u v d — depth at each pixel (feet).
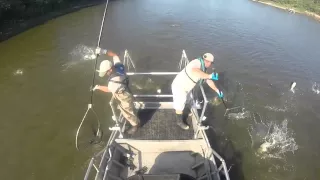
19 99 32.63
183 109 20.89
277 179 23.84
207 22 57.62
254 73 39.68
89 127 28.66
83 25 54.24
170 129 20.42
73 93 33.76
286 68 41.65
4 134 27.81
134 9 64.34
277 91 35.81
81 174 23.85
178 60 41.57
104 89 18.22
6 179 23.32
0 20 51.78
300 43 50.98
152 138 19.60
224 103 30.30
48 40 47.42
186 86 18.11
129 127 20.71
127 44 46.26
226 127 29.12
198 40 48.93
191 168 18.63
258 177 23.90
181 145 19.16
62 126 28.84
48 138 27.43
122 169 18.47
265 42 50.01
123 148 19.19
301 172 24.70
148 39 48.39
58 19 56.90
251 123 29.86
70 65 39.68
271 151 26.58
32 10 57.41
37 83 35.53
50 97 33.01
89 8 64.13
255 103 33.19
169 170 18.54
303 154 26.55
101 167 16.84
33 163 24.84
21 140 27.17
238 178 23.67
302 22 62.85
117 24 54.90
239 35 52.21
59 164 24.73
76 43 46.42
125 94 17.37
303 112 32.19
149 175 16.81
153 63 40.40
